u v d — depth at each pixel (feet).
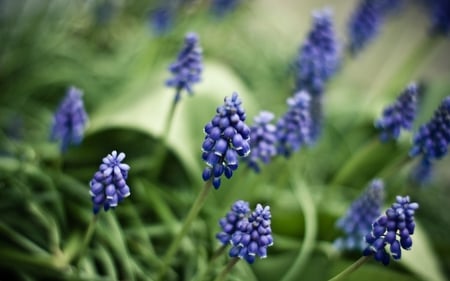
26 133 1.68
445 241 1.75
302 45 1.50
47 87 1.82
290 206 1.59
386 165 1.80
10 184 1.45
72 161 1.59
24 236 1.40
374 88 2.39
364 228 1.35
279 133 1.34
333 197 1.69
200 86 1.61
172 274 1.40
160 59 1.92
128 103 1.59
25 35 1.86
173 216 1.50
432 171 1.65
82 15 2.05
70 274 1.34
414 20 2.64
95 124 1.55
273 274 1.43
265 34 2.38
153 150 1.62
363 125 1.87
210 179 1.17
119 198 1.14
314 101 1.52
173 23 1.79
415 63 1.85
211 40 2.06
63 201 1.47
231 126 1.08
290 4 2.90
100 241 1.41
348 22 1.73
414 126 1.82
